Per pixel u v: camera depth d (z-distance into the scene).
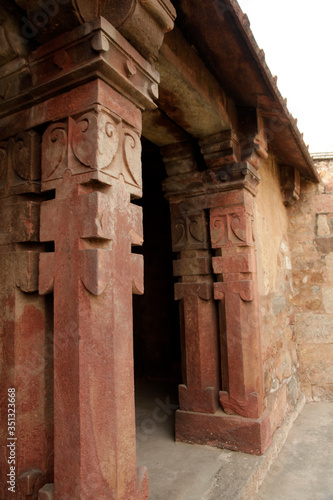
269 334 3.65
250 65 2.51
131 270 1.63
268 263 3.95
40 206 1.67
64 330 1.51
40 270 1.60
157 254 5.69
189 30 2.24
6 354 1.61
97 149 1.48
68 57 1.55
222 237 3.20
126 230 1.62
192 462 2.83
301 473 2.95
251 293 3.05
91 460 1.40
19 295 1.63
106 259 1.48
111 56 1.53
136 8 1.54
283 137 3.72
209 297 3.21
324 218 5.11
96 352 1.45
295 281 5.12
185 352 3.27
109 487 1.42
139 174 1.76
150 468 2.77
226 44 2.33
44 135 1.68
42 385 1.64
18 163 1.72
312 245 5.11
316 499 2.59
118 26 1.58
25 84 1.70
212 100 2.64
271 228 4.23
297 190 5.01
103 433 1.43
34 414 1.61
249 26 2.15
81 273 1.47
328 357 4.88
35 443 1.59
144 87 1.75
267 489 2.73
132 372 1.59
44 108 1.68
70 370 1.47
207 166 3.22
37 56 1.63
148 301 5.70
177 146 3.24
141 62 1.70
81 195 1.51
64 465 1.45
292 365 4.53
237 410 3.03
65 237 1.54
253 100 3.01
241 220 3.12
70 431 1.45
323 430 3.80
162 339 5.57
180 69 2.22
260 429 2.90
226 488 2.45
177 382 5.36
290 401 4.15
